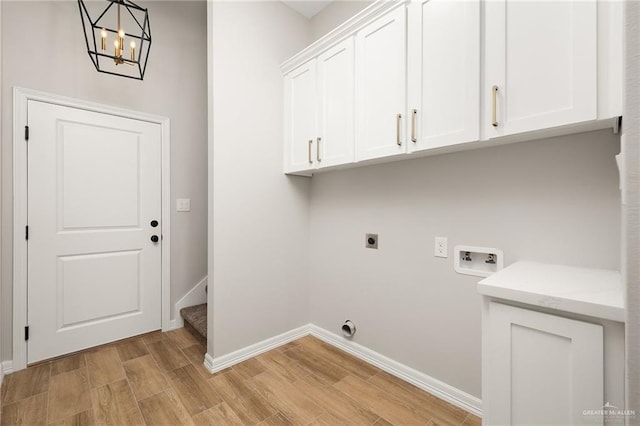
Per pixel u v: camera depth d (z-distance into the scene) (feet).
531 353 2.68
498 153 4.64
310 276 8.07
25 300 6.19
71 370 6.10
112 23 7.24
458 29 4.11
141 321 7.83
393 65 4.94
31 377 5.82
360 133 5.53
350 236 6.99
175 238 8.42
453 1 4.17
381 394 5.40
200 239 8.92
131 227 7.66
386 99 5.07
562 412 2.51
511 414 2.80
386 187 6.22
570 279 3.20
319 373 6.08
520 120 3.59
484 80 3.89
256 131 6.91
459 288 5.10
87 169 6.97
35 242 6.31
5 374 5.89
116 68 7.32
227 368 6.27
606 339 2.31
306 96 6.75
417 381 5.64
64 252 6.68
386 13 5.05
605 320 2.31
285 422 4.67
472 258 5.00
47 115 6.42
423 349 5.60
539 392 2.64
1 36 5.84
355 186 6.87
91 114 7.00
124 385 5.60
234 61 6.53
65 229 6.70
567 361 2.48
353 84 5.65
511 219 4.51
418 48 4.60
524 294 2.69
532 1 3.50
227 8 6.42
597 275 3.40
